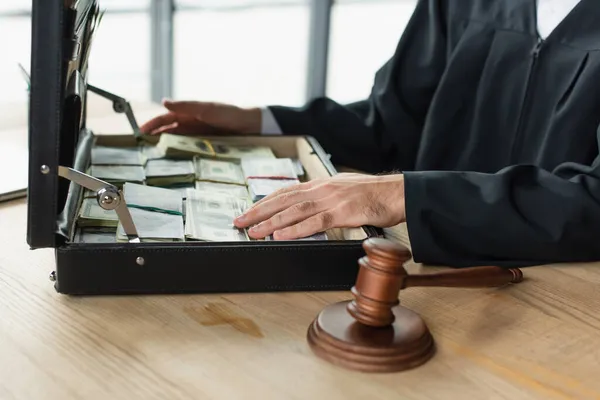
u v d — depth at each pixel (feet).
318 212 3.28
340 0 15.15
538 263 3.41
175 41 15.57
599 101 4.32
